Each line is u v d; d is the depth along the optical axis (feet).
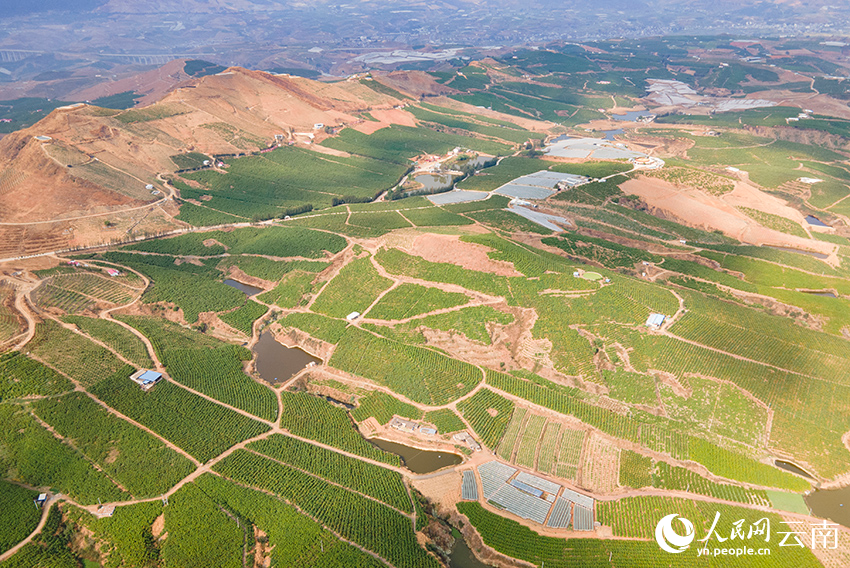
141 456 429.79
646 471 433.48
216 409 486.79
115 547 366.63
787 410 475.31
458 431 474.49
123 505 392.27
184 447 442.50
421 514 397.60
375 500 406.41
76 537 376.27
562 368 522.88
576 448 454.81
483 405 497.05
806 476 431.43
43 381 479.00
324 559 355.56
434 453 460.14
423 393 514.27
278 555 358.43
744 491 415.23
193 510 387.75
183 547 363.56
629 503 406.82
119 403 473.67
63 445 431.43
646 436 460.96
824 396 485.56
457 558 376.07
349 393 526.98
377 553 363.35
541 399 497.87
